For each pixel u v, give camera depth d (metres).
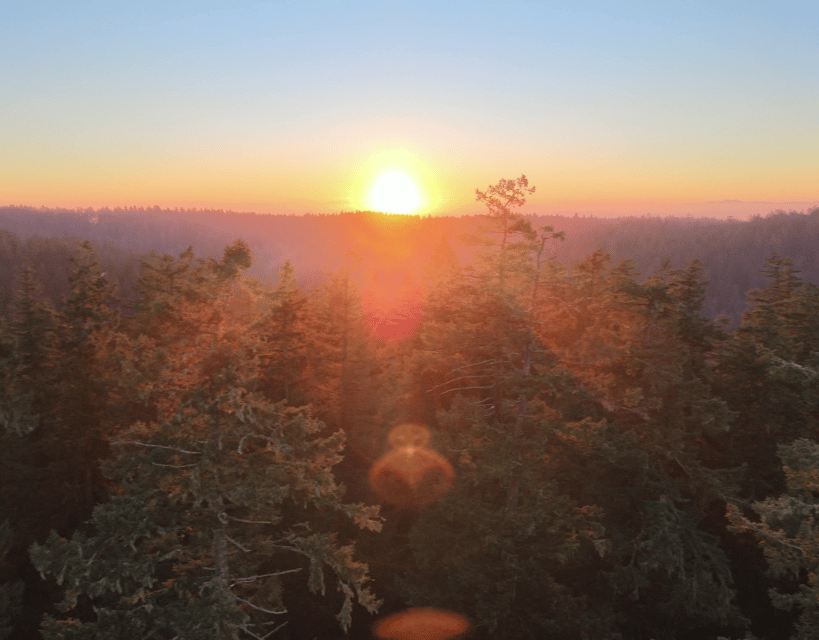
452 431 20.81
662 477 18.36
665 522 16.89
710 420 17.48
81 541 12.14
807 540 12.02
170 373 12.91
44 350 24.25
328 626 21.88
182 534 14.04
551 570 19.28
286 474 12.45
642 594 19.44
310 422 13.40
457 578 17.50
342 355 26.45
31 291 25.14
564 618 16.58
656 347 19.39
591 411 19.42
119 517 11.97
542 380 16.39
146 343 14.22
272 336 22.81
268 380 22.78
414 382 26.11
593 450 17.53
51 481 23.12
